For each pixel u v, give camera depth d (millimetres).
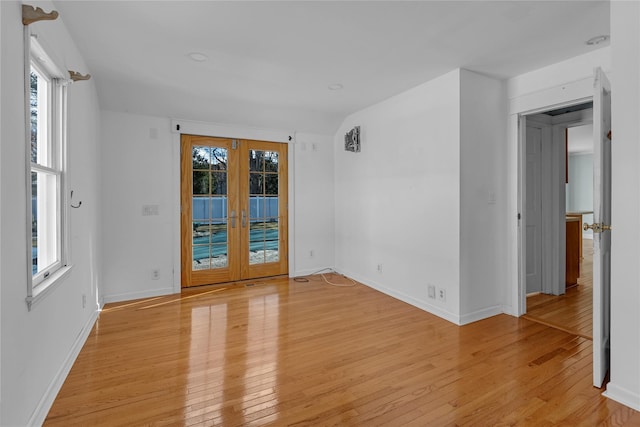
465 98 3047
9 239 1385
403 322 3111
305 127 4785
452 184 3088
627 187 1858
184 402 1890
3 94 1340
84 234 2717
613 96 1904
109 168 3682
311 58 2822
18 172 1476
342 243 4957
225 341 2705
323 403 1887
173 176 4051
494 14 2139
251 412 1804
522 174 3221
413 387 2045
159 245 3979
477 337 2764
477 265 3154
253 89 3578
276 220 4801
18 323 1463
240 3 2020
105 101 3561
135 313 3350
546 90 2951
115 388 2020
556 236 3936
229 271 4508
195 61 2887
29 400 1583
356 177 4562
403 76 3209
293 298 3854
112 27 2303
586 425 1693
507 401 1899
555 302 3678
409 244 3631
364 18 2195
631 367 1844
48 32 1916
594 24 2256
